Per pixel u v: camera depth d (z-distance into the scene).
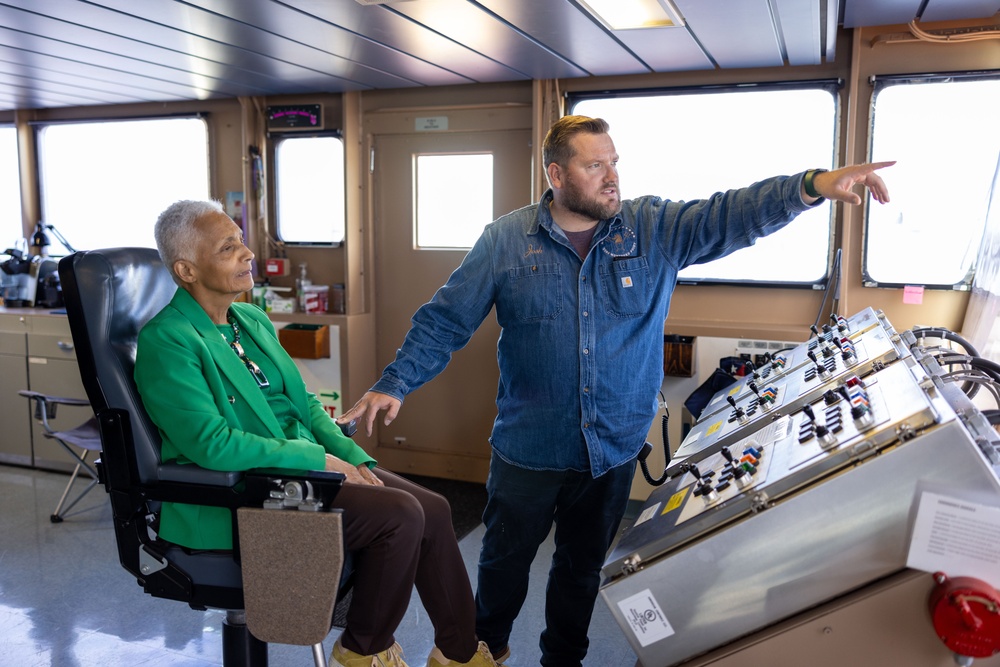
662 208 2.20
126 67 3.82
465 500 4.27
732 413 2.09
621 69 3.79
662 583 1.42
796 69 3.70
